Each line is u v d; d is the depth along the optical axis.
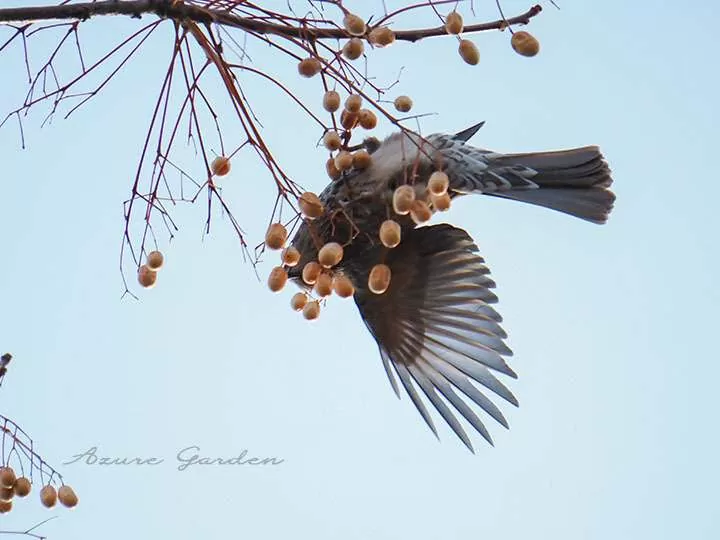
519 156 6.94
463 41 6.70
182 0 6.73
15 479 6.84
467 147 6.93
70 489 6.84
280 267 6.75
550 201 6.94
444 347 7.02
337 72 6.73
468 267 7.01
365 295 7.01
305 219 6.77
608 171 6.94
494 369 7.00
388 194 6.91
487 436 6.99
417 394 7.02
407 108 6.77
